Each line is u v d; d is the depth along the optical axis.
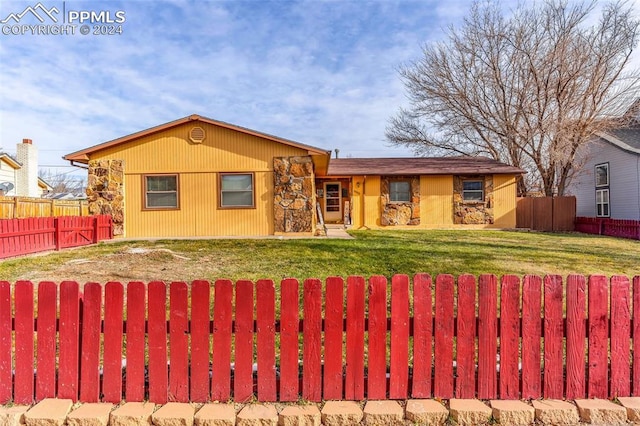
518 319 2.44
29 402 2.38
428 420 2.27
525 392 2.42
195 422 2.23
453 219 15.78
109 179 11.50
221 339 2.40
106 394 2.39
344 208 16.80
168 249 8.10
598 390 2.43
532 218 16.38
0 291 2.41
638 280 2.44
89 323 2.40
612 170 17.09
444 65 20.84
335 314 2.43
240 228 11.58
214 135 11.59
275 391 2.41
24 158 20.95
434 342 2.47
